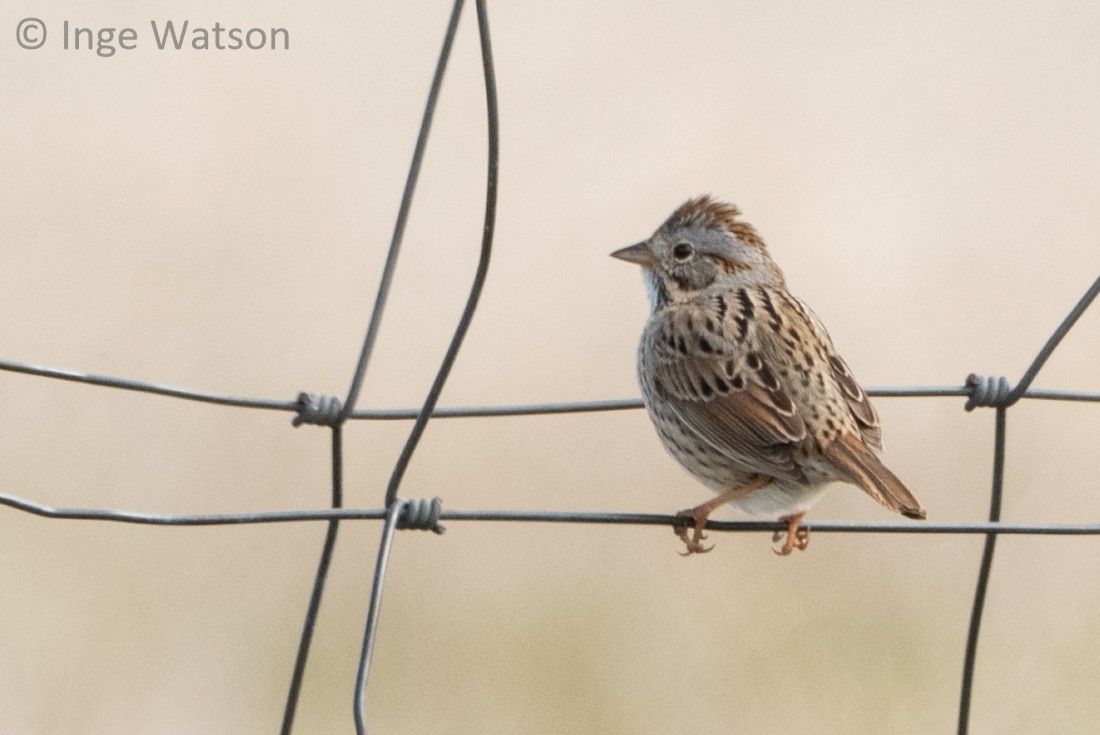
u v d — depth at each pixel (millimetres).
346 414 8773
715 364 10828
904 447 15992
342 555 14953
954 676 14367
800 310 11148
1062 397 9828
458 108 18391
